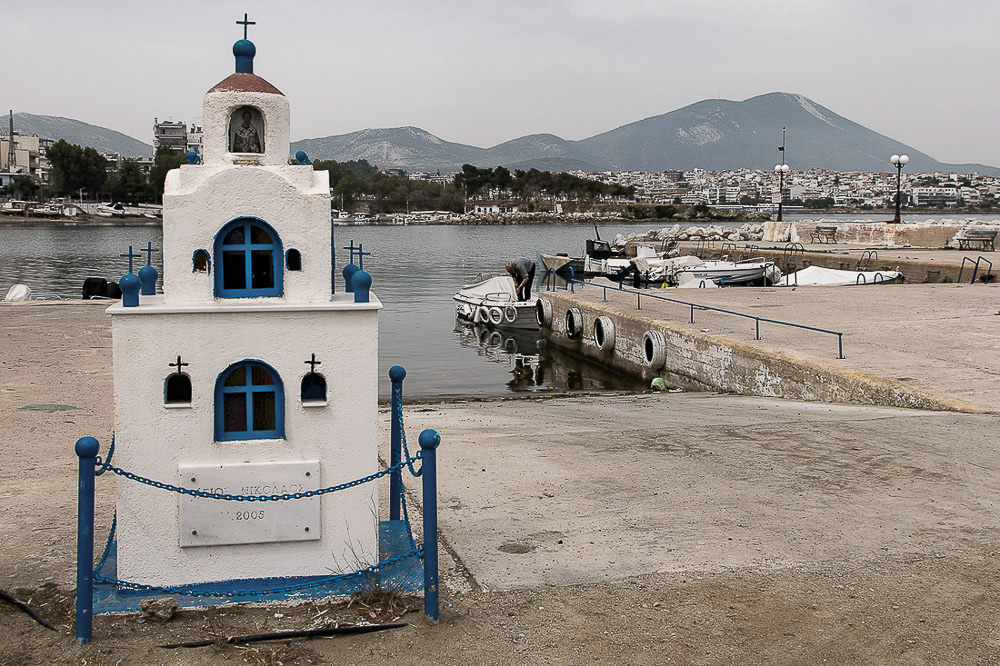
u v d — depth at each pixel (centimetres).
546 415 1564
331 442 632
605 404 1744
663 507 887
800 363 1731
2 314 2777
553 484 984
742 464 1054
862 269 4197
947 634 616
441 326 3694
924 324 2250
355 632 607
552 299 3316
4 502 925
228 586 630
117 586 629
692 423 1355
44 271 6081
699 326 2292
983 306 2608
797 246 5603
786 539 787
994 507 873
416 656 583
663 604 659
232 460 621
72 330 2444
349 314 623
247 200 621
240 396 630
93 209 15712
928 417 1294
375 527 645
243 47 661
